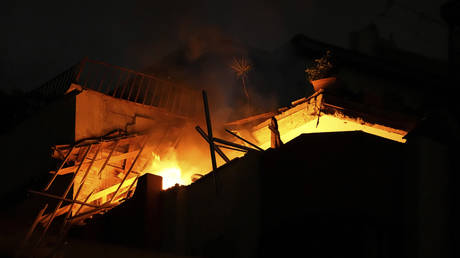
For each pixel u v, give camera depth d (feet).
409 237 37.01
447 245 37.83
